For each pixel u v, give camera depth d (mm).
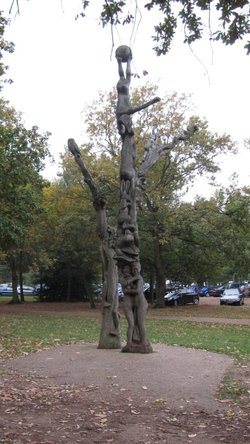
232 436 6223
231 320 25891
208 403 7793
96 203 13195
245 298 57469
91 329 19719
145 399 7984
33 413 7043
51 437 6043
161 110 31312
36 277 47125
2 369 10312
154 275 41281
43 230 34938
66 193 33125
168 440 6047
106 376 9406
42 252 35625
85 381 9133
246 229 33125
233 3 7445
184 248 36250
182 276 40406
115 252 12148
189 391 8445
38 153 22266
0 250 27516
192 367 10203
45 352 12250
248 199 32719
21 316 27297
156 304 35750
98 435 6188
